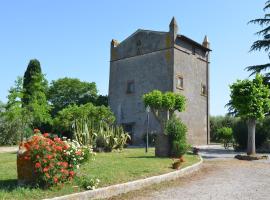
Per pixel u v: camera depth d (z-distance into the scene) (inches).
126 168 439.5
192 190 359.3
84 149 341.4
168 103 1147.9
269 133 1077.1
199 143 1471.5
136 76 1456.7
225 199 316.5
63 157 315.6
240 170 536.1
